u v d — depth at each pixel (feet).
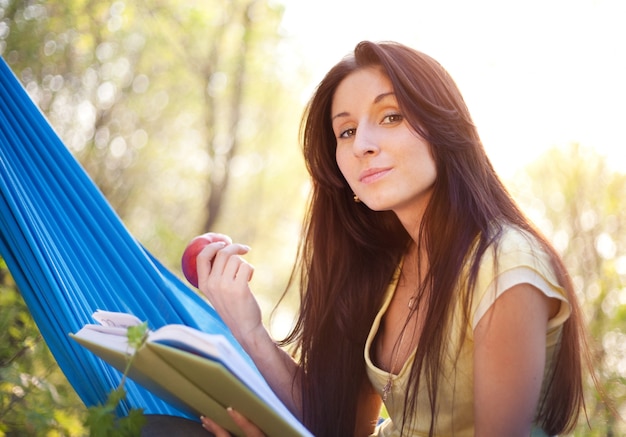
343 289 7.10
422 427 6.22
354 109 6.47
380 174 6.29
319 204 7.30
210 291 6.84
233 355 4.87
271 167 35.40
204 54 29.25
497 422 5.64
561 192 18.03
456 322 5.93
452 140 6.23
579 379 6.29
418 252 6.37
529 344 5.60
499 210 6.21
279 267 37.68
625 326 11.96
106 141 23.71
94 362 6.01
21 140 6.57
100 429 4.95
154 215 29.58
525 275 5.62
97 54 20.79
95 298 6.62
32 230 6.10
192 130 30.63
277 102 33.14
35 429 7.81
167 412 6.48
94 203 6.72
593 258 16.61
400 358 6.52
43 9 15.08
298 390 7.00
